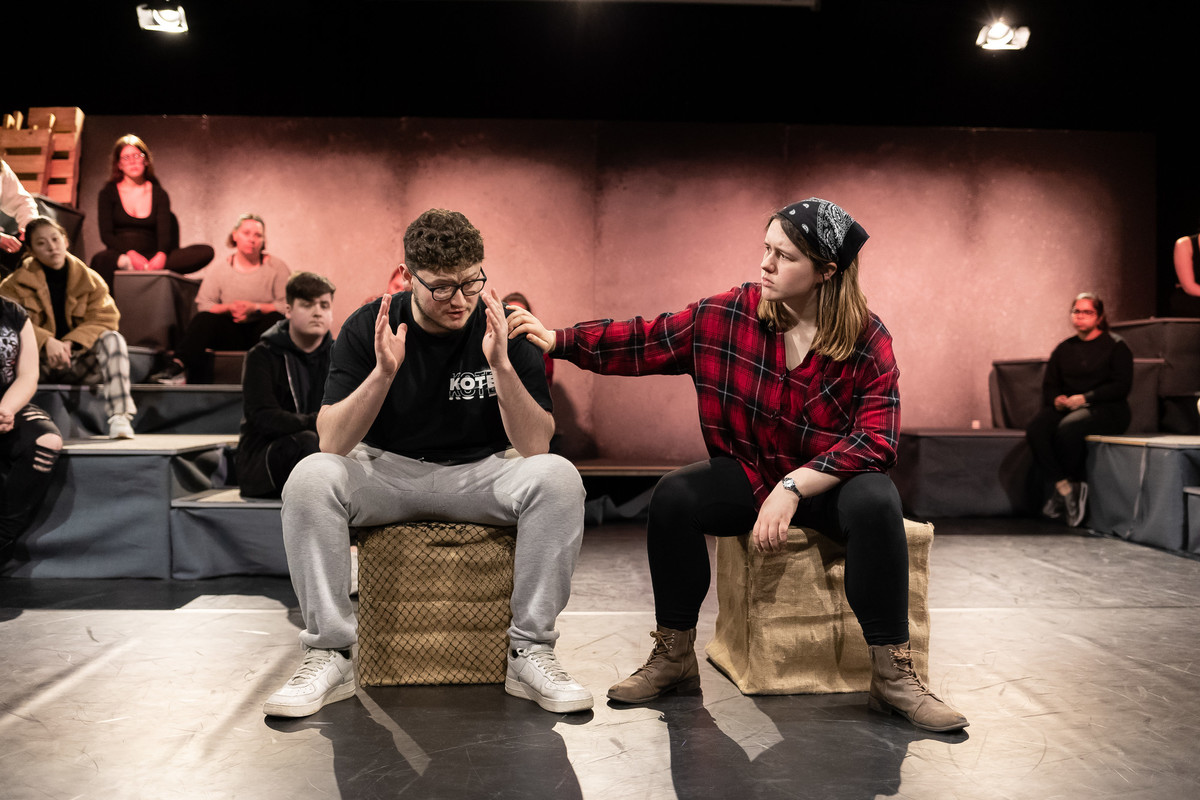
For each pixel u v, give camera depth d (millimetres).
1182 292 5375
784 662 1942
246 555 3188
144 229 5141
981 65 5785
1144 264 6098
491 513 1973
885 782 1496
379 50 5707
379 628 2000
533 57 5758
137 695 1919
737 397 1922
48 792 1445
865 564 1775
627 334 2029
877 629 1794
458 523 2020
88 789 1457
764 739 1684
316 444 3053
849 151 5938
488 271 5863
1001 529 4582
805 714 1820
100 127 5691
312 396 3207
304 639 1870
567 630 2498
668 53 5770
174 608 2729
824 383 1878
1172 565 3566
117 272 4742
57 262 3736
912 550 1931
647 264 5898
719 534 1959
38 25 5527
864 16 5590
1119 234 6082
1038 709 1853
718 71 5809
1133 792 1458
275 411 3096
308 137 5816
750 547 1933
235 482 3838
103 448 3182
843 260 1808
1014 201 6027
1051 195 6039
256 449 3186
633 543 4156
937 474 5023
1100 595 2994
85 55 5617
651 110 5871
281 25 5590
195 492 3430
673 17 5680
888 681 1793
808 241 1779
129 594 2922
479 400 2000
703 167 5898
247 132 5801
